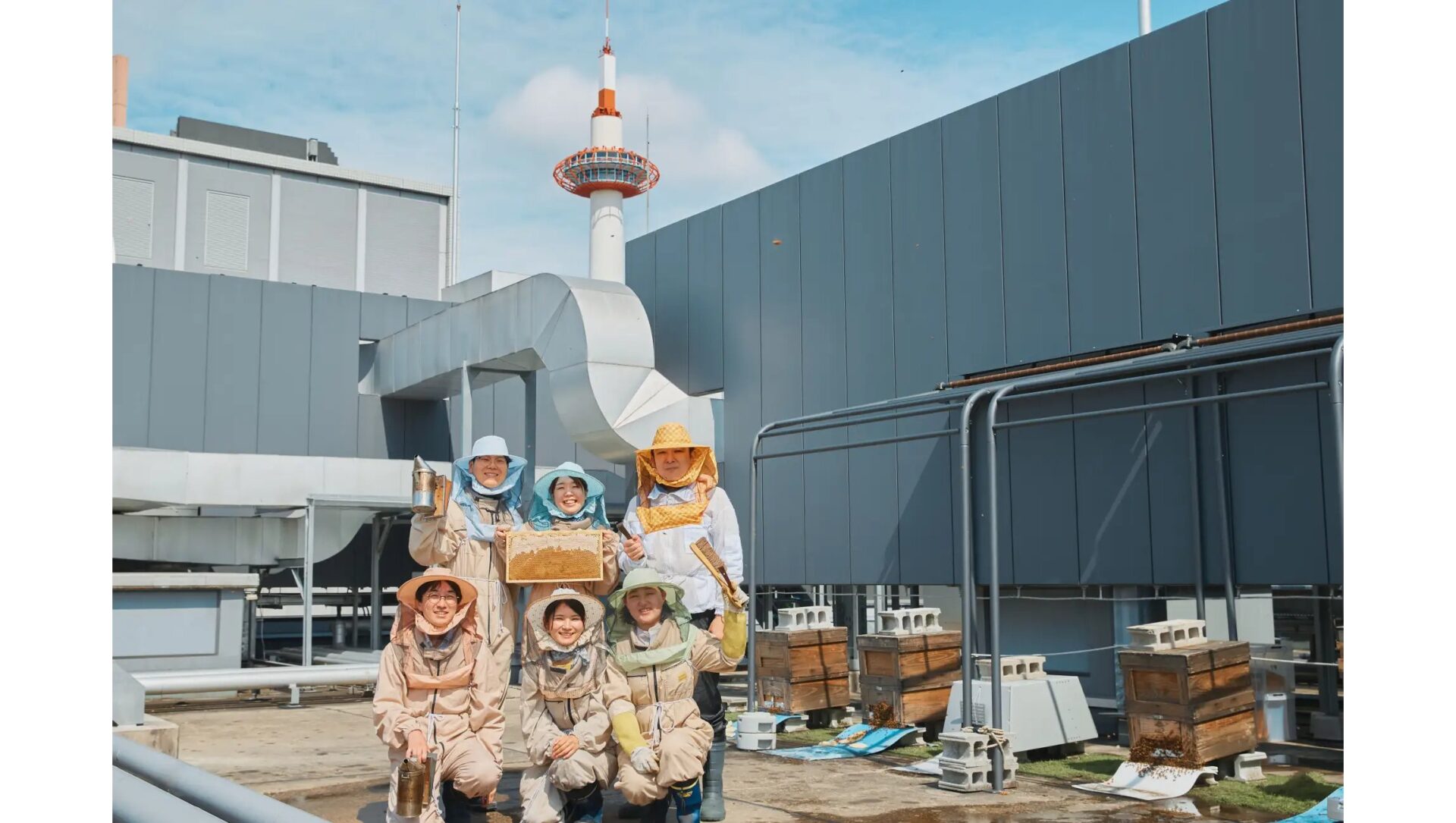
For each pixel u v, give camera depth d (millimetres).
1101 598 9969
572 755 5758
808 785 7676
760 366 13586
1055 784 7750
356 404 18625
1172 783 7367
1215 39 9344
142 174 34250
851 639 12328
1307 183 8648
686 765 5707
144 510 16297
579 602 5836
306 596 14648
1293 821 6363
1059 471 10328
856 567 12156
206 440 17312
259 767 8578
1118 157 10016
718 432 14031
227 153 35531
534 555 6234
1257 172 8984
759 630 11047
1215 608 9203
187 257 34719
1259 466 8898
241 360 17734
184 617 13836
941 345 11445
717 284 14336
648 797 5699
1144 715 7762
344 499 15000
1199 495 9211
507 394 19906
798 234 13211
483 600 6547
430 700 5844
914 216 11836
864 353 12258
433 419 19266
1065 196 10422
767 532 13289
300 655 17266
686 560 6551
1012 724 8516
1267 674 8812
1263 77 8992
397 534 19625
